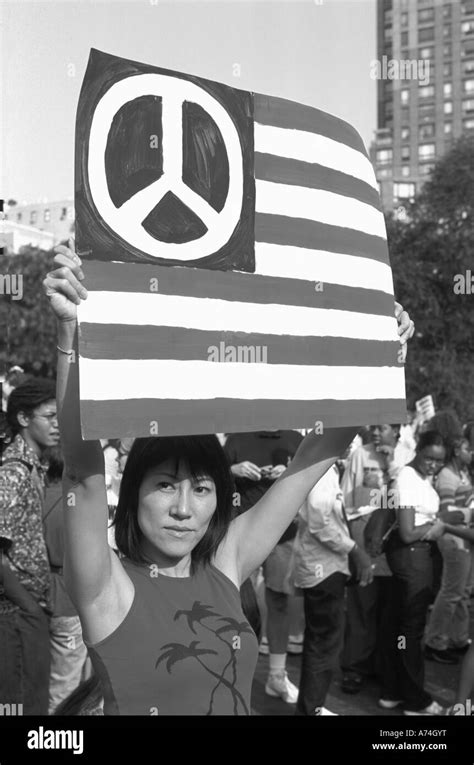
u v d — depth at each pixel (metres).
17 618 3.47
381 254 2.28
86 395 1.62
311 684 4.53
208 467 1.90
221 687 1.86
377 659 5.36
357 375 2.13
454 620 6.30
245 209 1.93
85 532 1.73
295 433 4.88
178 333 1.77
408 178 90.25
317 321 2.04
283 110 2.05
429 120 90.94
